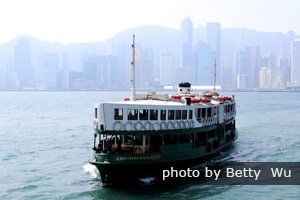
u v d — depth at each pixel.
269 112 167.12
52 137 93.06
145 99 57.69
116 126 47.06
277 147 77.44
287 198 46.06
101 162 46.50
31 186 50.59
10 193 47.97
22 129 110.12
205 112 57.56
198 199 45.00
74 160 65.69
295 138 90.19
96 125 48.16
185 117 52.59
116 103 47.03
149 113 48.50
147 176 48.50
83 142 84.88
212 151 59.78
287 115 152.38
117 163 46.16
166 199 44.56
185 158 51.97
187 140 53.22
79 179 53.34
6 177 55.09
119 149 47.66
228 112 70.94
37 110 191.75
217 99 69.12
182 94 64.00
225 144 67.81
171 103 53.56
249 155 68.50
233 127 77.31
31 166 61.62
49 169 59.44
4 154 71.62
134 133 47.69
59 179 53.62
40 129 109.69
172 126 50.59
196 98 57.75
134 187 47.97
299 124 119.44
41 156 69.62
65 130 106.56
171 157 50.19
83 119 139.00
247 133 98.56
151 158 48.16
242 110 178.62
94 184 50.72
